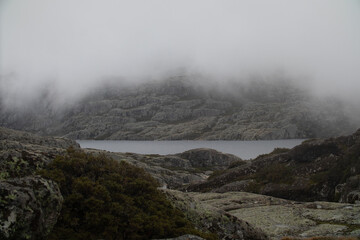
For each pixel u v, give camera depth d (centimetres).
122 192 1948
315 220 3444
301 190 6234
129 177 2145
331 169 6309
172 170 11975
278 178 6894
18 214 1215
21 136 4669
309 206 4156
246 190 6881
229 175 7869
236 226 2383
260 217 3678
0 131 4638
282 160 7625
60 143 4956
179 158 13875
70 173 1930
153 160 13412
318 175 6412
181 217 2088
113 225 1664
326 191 5956
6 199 1223
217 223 2328
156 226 1761
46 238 1366
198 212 2327
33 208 1288
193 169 13162
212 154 14838
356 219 3259
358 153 6088
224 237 2256
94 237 1564
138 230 1720
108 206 1739
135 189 2064
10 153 1830
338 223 3231
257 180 7181
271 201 4825
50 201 1419
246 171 7812
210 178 8319
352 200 4631
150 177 2297
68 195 1731
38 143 4669
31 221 1255
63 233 1485
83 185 1773
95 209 1673
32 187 1386
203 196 5525
